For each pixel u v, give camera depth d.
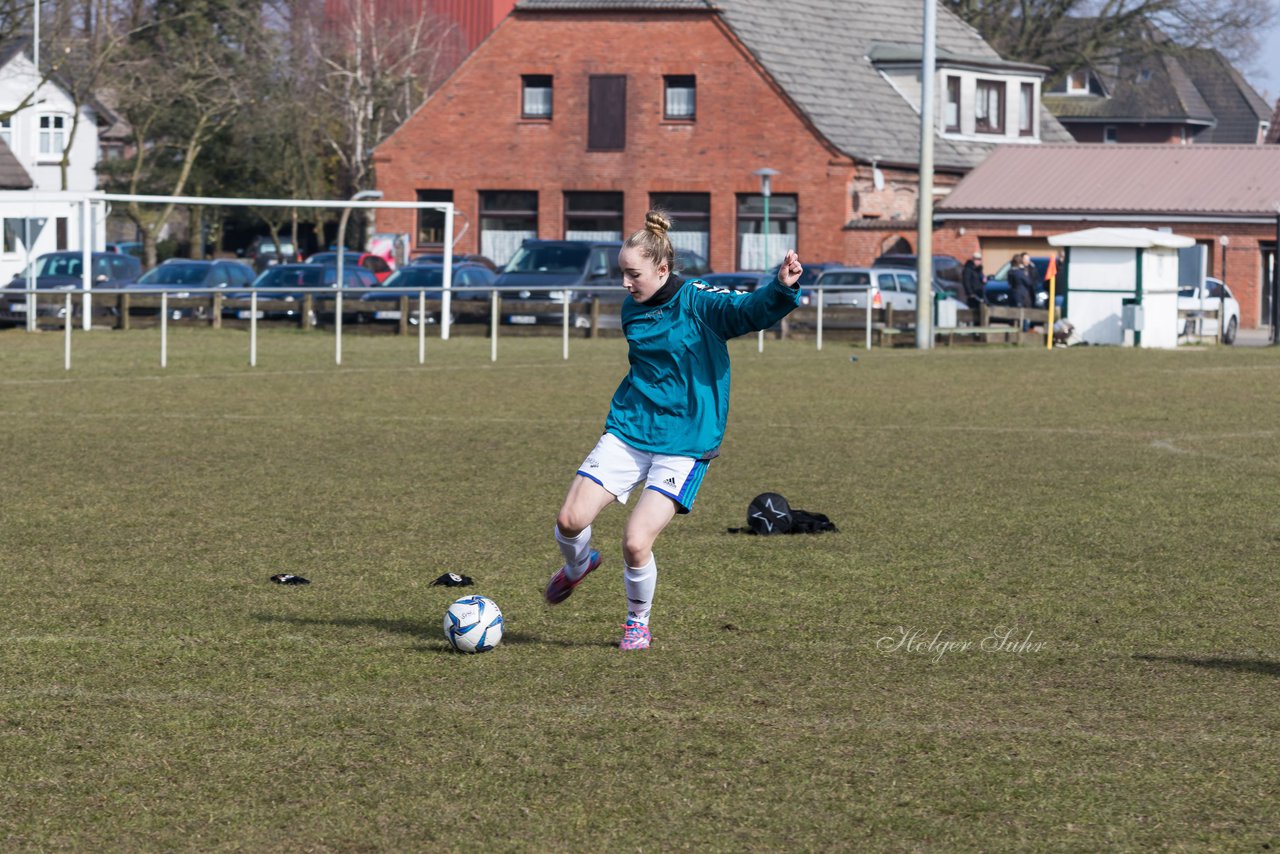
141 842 12.82
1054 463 36.81
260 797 13.81
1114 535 27.12
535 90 138.62
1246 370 67.62
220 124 156.75
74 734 15.57
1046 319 88.81
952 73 142.25
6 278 96.75
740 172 134.00
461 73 139.25
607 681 17.52
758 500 27.44
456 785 14.09
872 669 18.12
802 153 132.25
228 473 34.50
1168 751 15.03
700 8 133.88
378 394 53.41
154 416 46.06
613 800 13.72
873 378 62.31
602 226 138.00
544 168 138.00
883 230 129.88
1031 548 25.88
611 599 22.05
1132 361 73.00
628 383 18.56
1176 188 123.94
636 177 136.12
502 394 53.69
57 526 27.72
